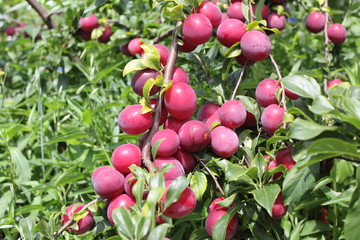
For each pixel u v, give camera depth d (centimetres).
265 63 134
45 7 172
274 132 83
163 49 84
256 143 85
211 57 102
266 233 81
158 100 80
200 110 89
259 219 80
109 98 125
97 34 131
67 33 140
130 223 65
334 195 86
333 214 90
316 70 115
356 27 167
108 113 119
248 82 99
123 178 77
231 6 98
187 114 80
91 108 109
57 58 140
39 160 110
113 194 76
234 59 92
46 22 148
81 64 142
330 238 91
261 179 80
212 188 85
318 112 72
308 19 117
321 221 90
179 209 71
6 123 121
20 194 106
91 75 118
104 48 146
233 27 87
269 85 84
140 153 78
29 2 145
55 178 105
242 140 86
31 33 152
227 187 80
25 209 94
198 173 80
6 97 155
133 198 76
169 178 76
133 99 122
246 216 80
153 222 65
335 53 119
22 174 105
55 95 136
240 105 82
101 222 81
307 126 69
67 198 104
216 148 81
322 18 115
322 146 66
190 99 79
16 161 105
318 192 88
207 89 110
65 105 126
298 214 95
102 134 113
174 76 83
